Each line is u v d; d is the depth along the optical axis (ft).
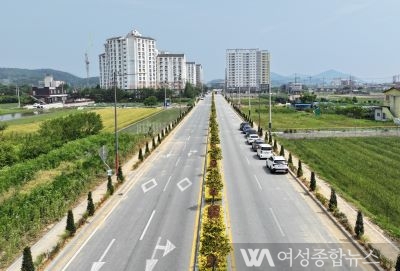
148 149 195.42
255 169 161.58
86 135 253.44
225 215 104.42
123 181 142.41
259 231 92.99
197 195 124.67
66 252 84.23
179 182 141.59
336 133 264.31
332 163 179.32
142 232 94.48
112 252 83.71
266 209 109.40
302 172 145.69
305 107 499.92
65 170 164.86
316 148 221.46
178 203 116.67
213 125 213.66
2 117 448.24
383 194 130.41
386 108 355.97
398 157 195.21
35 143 195.31
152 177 150.41
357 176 154.40
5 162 173.27
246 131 262.26
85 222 101.71
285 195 123.13
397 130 265.75
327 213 104.37
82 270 75.97
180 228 96.22
